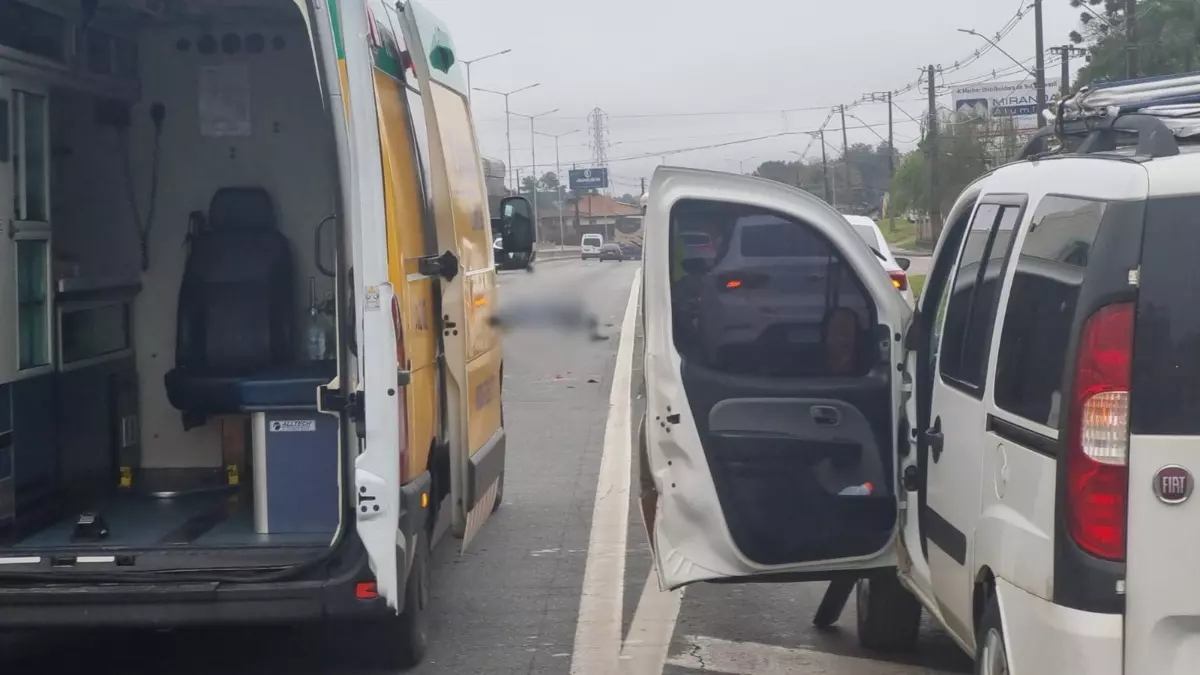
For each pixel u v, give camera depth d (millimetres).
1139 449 3484
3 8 6008
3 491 6098
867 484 5184
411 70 6141
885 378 5180
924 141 58188
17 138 6211
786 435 5160
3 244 6094
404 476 5281
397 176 5465
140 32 7191
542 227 110375
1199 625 3479
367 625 5953
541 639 6477
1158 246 3508
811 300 5180
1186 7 35750
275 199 7227
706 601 7082
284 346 6980
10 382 6152
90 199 7070
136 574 5188
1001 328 4250
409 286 5488
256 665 6148
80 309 6832
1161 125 3842
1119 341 3508
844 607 6785
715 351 5188
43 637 6629
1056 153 4504
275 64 7230
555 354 19328
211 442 7359
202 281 6855
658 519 5215
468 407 6668
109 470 7082
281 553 5402
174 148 7266
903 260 17422
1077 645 3518
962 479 4473
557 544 8461
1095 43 40750
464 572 7809
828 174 89500
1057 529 3600
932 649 6125
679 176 5148
